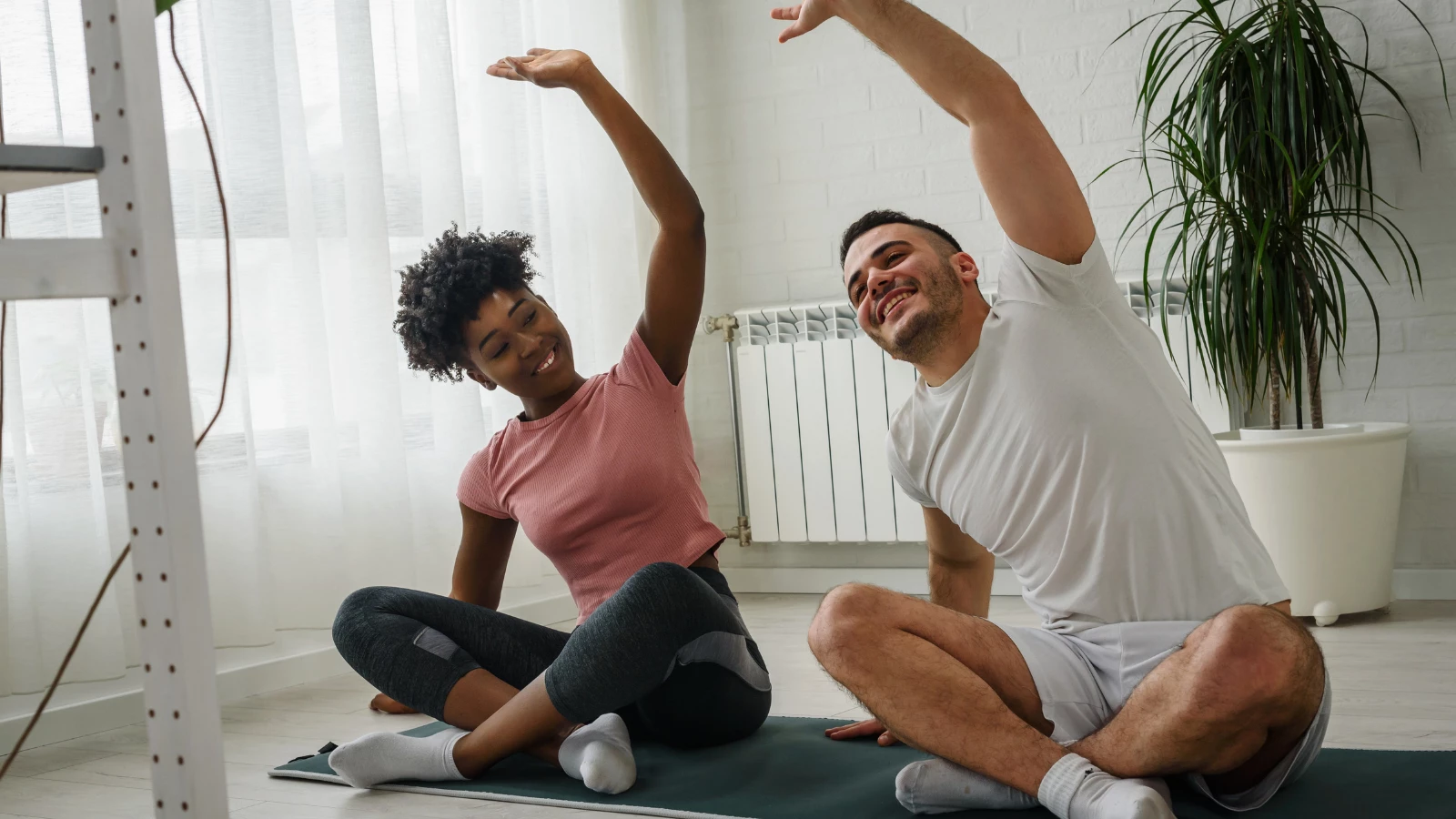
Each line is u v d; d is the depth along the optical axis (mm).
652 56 3883
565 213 3580
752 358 3711
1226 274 2836
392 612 1885
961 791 1484
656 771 1832
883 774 1720
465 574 2135
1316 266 2850
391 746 1850
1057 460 1507
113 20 985
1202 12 2865
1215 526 1476
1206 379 2959
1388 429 2812
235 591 2623
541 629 1979
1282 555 2793
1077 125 3381
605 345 3680
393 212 3023
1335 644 2561
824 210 3742
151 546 1008
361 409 2891
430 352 2027
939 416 1631
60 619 2332
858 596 1514
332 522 2803
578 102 3660
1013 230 1521
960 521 1645
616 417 1931
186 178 2572
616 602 1684
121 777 2111
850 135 3701
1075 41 3377
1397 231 3025
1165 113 3275
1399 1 3004
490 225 3363
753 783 1725
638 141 1895
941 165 3586
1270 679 1327
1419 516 3047
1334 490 2754
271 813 1798
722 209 3895
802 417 3643
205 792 1008
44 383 2326
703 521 1963
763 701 1963
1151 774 1413
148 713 1022
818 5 1603
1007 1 3449
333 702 2658
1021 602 3330
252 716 2555
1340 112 2803
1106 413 1483
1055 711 1501
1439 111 2980
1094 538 1502
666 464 1926
